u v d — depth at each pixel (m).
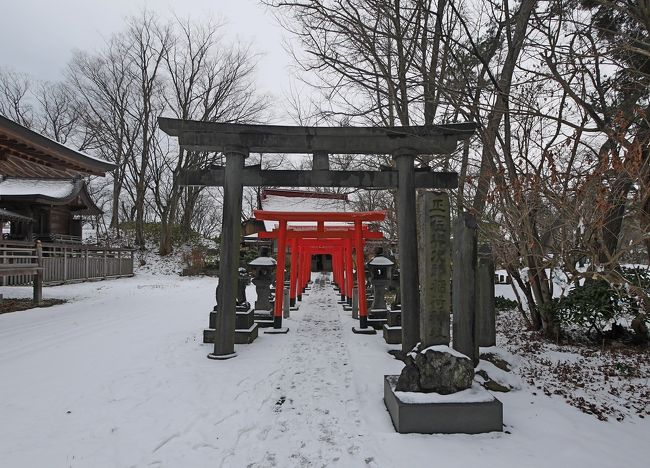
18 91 32.69
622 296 5.77
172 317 10.61
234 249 6.74
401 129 6.47
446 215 4.73
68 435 3.82
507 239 5.87
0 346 7.14
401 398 3.96
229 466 3.31
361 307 9.30
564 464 3.27
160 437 3.79
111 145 32.38
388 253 12.78
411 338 6.51
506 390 4.96
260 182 6.91
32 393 4.86
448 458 3.36
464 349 5.04
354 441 3.73
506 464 3.27
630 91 5.68
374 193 16.00
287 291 11.24
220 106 31.97
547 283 7.41
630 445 3.62
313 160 6.94
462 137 6.47
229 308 6.67
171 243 33.62
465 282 5.05
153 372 5.74
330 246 15.90
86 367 5.92
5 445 3.61
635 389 4.97
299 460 3.40
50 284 18.42
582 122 4.73
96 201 39.53
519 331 8.30
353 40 8.02
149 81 31.11
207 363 6.28
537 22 5.08
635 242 3.71
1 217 17.80
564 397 4.78
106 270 23.50
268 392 5.02
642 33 5.45
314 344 7.84
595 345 6.97
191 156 30.75
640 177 3.68
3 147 9.20
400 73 7.32
